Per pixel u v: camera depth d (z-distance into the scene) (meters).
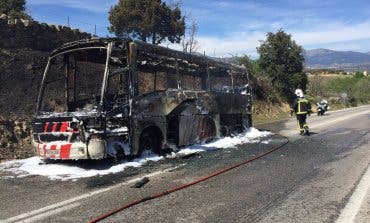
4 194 8.07
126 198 7.69
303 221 6.32
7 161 11.56
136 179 9.27
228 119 16.75
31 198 7.77
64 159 10.77
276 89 40.56
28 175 9.76
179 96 13.25
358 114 35.19
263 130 20.53
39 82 15.06
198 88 14.61
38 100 11.40
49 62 11.86
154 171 10.13
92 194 8.00
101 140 10.11
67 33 16.98
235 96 17.33
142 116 11.52
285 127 22.98
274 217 6.52
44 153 10.71
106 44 10.91
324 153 12.86
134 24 35.00
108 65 10.66
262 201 7.42
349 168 10.34
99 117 10.13
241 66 18.64
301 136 17.86
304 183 8.77
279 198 7.61
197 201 7.46
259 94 35.56
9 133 12.91
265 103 35.84
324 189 8.24
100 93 11.55
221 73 16.42
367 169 10.19
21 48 15.09
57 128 10.51
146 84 11.85
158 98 12.21
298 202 7.34
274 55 41.00
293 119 30.83
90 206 7.20
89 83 12.06
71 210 6.98
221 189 8.32
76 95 12.05
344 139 16.45
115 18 34.97
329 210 6.86
